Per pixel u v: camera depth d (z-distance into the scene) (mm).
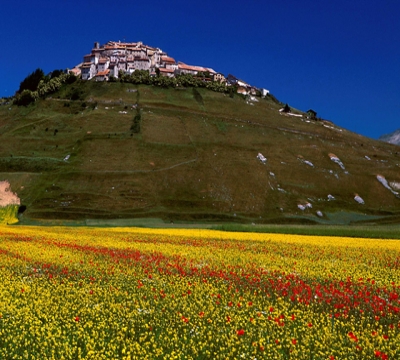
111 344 14523
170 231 62906
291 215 136125
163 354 14172
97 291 21219
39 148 158250
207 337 15719
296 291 21578
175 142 165750
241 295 21797
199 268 28188
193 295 21062
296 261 31984
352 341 15250
